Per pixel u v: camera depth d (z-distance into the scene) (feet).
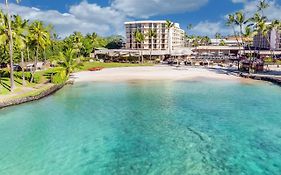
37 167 56.44
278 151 62.95
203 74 219.00
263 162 57.57
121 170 54.95
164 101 117.50
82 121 88.07
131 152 63.41
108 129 79.97
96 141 70.49
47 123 85.92
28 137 73.46
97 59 384.68
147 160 59.26
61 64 173.58
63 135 75.05
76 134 75.77
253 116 92.17
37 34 160.45
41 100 119.65
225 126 81.51
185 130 78.38
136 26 611.88
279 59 334.03
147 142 69.51
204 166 56.13
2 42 122.83
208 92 138.10
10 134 75.82
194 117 91.81
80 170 55.11
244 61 247.91
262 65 225.56
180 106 107.86
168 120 88.53
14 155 62.13
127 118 91.40
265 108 103.19
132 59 382.22
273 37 506.89
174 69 268.62
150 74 222.48
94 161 59.00
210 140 70.28
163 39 599.98
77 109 103.86
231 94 131.95
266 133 75.00
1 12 128.67
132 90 146.41
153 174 53.21
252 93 134.31
